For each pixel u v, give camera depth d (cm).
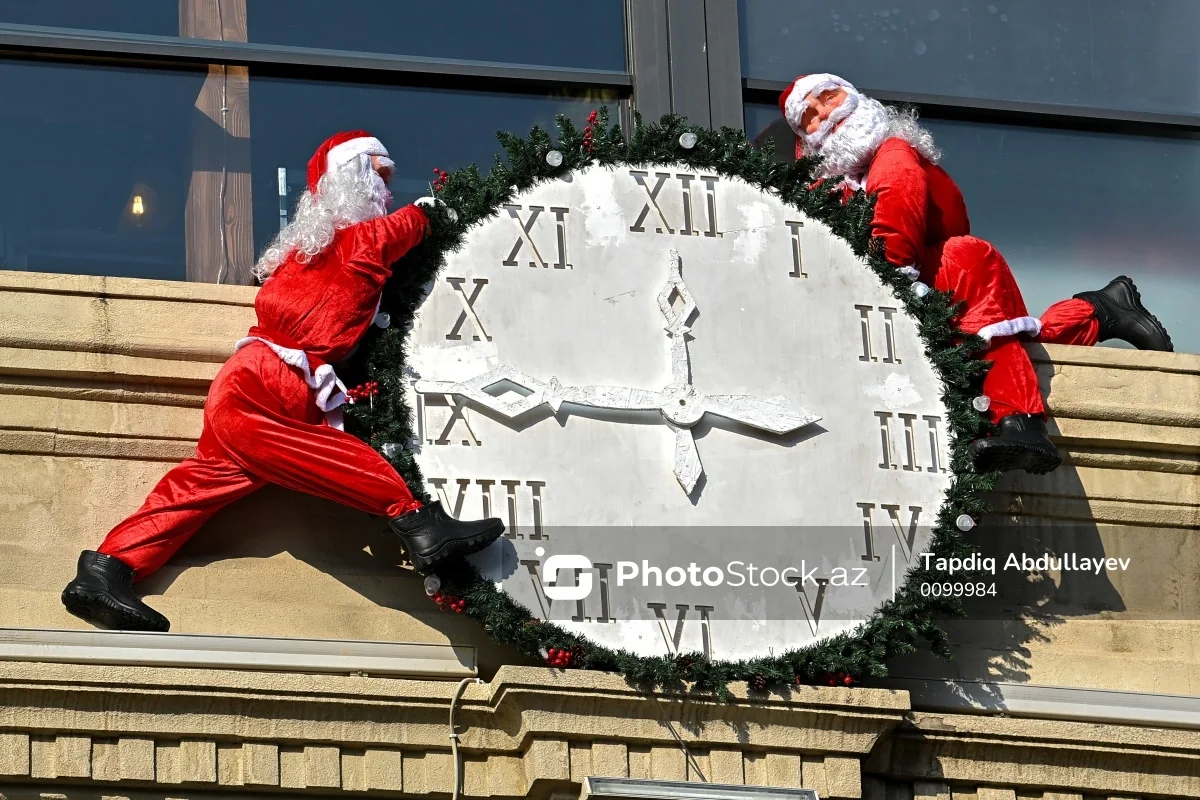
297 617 2066
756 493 2111
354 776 2006
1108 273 2488
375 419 2059
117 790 1969
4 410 2092
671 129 2211
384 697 2002
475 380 2089
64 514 2086
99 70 2302
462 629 2083
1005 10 2552
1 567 2059
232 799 1986
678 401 2117
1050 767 2122
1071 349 2286
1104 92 2547
